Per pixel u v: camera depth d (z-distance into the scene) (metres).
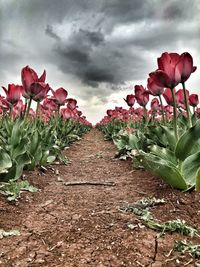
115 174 0.62
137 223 0.33
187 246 0.28
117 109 1.47
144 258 0.26
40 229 0.33
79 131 1.84
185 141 0.41
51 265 0.25
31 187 0.48
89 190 0.49
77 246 0.29
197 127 0.41
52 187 0.51
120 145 0.83
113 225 0.33
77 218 0.36
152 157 0.42
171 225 0.31
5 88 0.56
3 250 0.28
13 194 0.42
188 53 0.42
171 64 0.43
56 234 0.31
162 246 0.28
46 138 0.69
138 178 0.54
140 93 0.74
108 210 0.38
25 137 0.49
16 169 0.44
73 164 0.77
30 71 0.50
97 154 0.95
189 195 0.40
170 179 0.41
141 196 0.43
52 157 0.69
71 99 1.13
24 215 0.37
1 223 0.34
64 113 1.13
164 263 0.25
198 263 0.25
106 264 0.25
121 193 0.45
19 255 0.27
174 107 0.44
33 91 0.50
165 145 0.58
